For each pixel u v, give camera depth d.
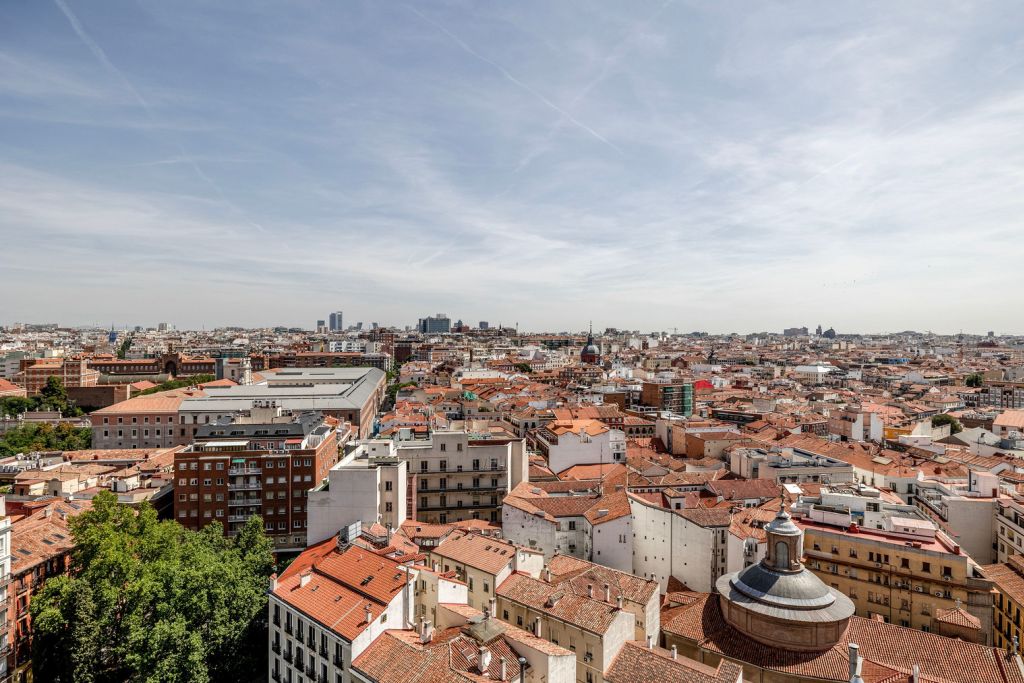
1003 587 108.62
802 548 112.75
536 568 108.12
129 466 196.75
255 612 101.31
